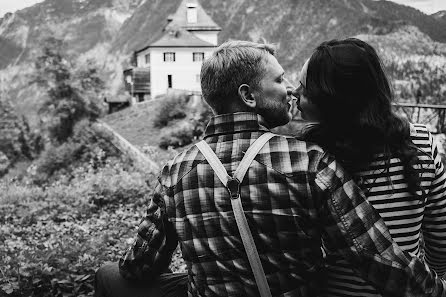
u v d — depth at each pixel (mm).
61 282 4723
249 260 1968
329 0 192125
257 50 2139
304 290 2023
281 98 2168
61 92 66188
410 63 68062
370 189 2025
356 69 1998
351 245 1889
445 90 44250
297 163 1968
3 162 65500
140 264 2439
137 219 9727
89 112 66000
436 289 1942
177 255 6402
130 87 74250
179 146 33688
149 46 71500
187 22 82562
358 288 2070
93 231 8742
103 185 12289
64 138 65375
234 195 1989
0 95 78375
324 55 2072
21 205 11398
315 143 2061
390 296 1871
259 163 1999
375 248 1868
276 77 2150
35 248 6496
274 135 2076
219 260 2043
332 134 2090
